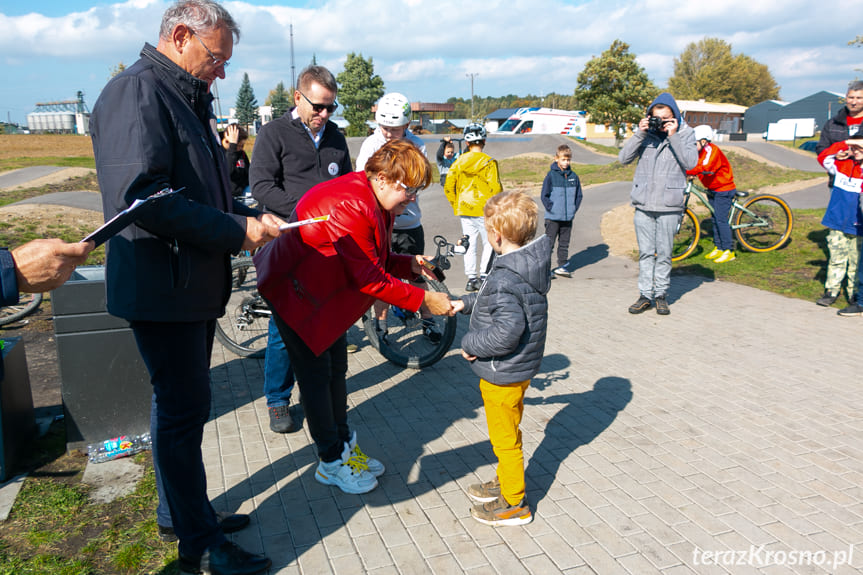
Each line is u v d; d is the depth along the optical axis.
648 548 2.63
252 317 4.94
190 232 2.02
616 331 5.75
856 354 5.05
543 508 2.94
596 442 3.61
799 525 2.80
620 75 46.91
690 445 3.56
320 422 2.98
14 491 3.04
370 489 3.06
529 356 2.67
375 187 2.67
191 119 2.21
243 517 2.78
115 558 2.55
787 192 14.10
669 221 6.07
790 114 64.12
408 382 4.53
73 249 1.60
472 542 2.68
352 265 2.59
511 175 23.52
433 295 2.76
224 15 2.21
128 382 3.43
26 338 5.47
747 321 6.01
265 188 3.79
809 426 3.79
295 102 3.81
